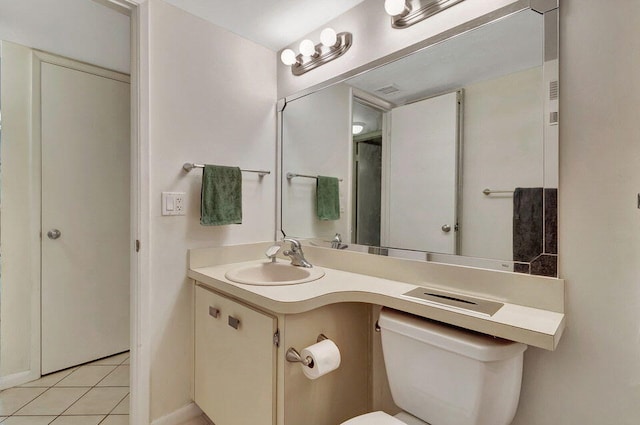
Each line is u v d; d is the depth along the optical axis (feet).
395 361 3.68
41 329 6.65
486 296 3.76
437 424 3.36
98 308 7.43
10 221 6.28
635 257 2.94
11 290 6.30
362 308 4.69
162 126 5.08
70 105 6.98
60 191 6.86
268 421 3.87
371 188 5.09
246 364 4.21
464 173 4.06
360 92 5.19
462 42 4.05
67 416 5.43
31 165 6.49
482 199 3.89
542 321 2.99
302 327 3.90
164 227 5.13
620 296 3.01
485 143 3.86
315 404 4.09
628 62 2.97
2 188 6.19
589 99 3.16
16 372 6.37
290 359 3.74
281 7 5.21
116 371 6.97
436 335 3.29
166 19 5.11
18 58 6.35
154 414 5.04
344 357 4.43
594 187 3.14
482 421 3.05
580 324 3.21
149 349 4.97
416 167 4.54
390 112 4.82
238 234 6.10
